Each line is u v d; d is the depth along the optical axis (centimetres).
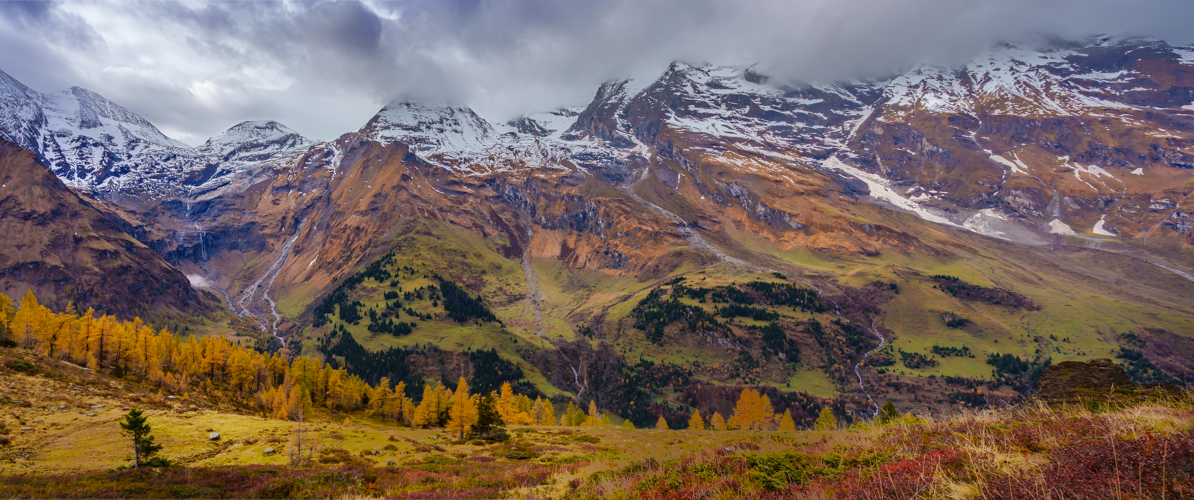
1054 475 934
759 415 11862
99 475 3900
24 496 3325
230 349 11650
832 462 1522
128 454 4847
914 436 1589
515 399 13262
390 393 11750
